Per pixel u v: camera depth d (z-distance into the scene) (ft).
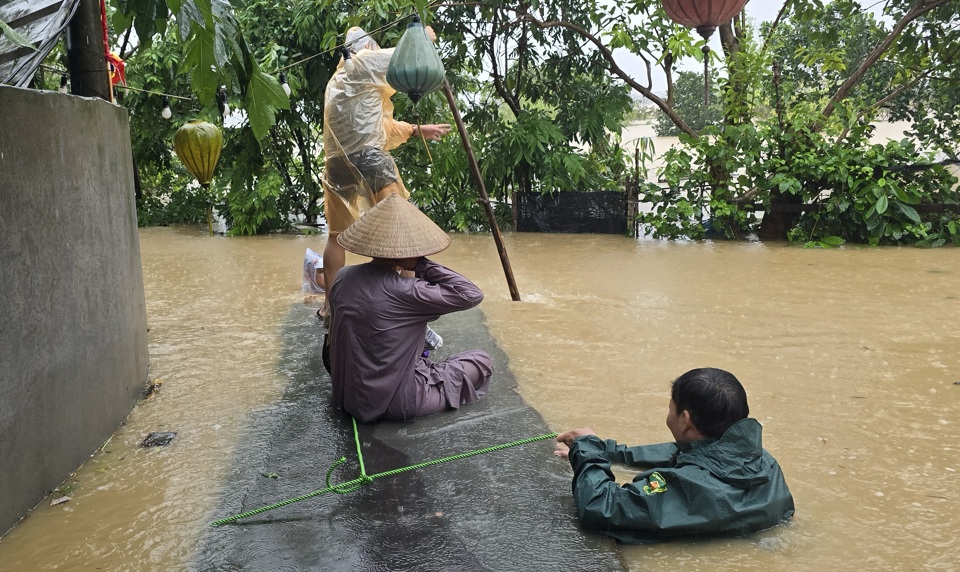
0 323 9.89
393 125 19.65
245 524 10.25
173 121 40.19
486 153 39.70
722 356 17.40
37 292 10.80
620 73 39.96
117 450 12.69
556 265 29.91
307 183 42.91
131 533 10.10
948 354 17.46
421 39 16.65
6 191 9.99
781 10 38.24
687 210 36.19
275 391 15.33
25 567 9.38
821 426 13.38
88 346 12.45
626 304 22.70
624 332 19.51
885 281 25.94
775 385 15.46
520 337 19.08
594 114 40.37
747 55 36.29
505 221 40.91
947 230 33.94
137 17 11.72
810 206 35.47
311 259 24.31
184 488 11.31
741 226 37.01
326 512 10.50
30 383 10.64
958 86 39.29
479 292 13.53
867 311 21.59
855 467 11.80
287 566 9.26
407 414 13.58
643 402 14.55
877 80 44.27
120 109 14.88
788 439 12.84
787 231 36.35
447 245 13.71
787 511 10.21
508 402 14.57
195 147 16.96
